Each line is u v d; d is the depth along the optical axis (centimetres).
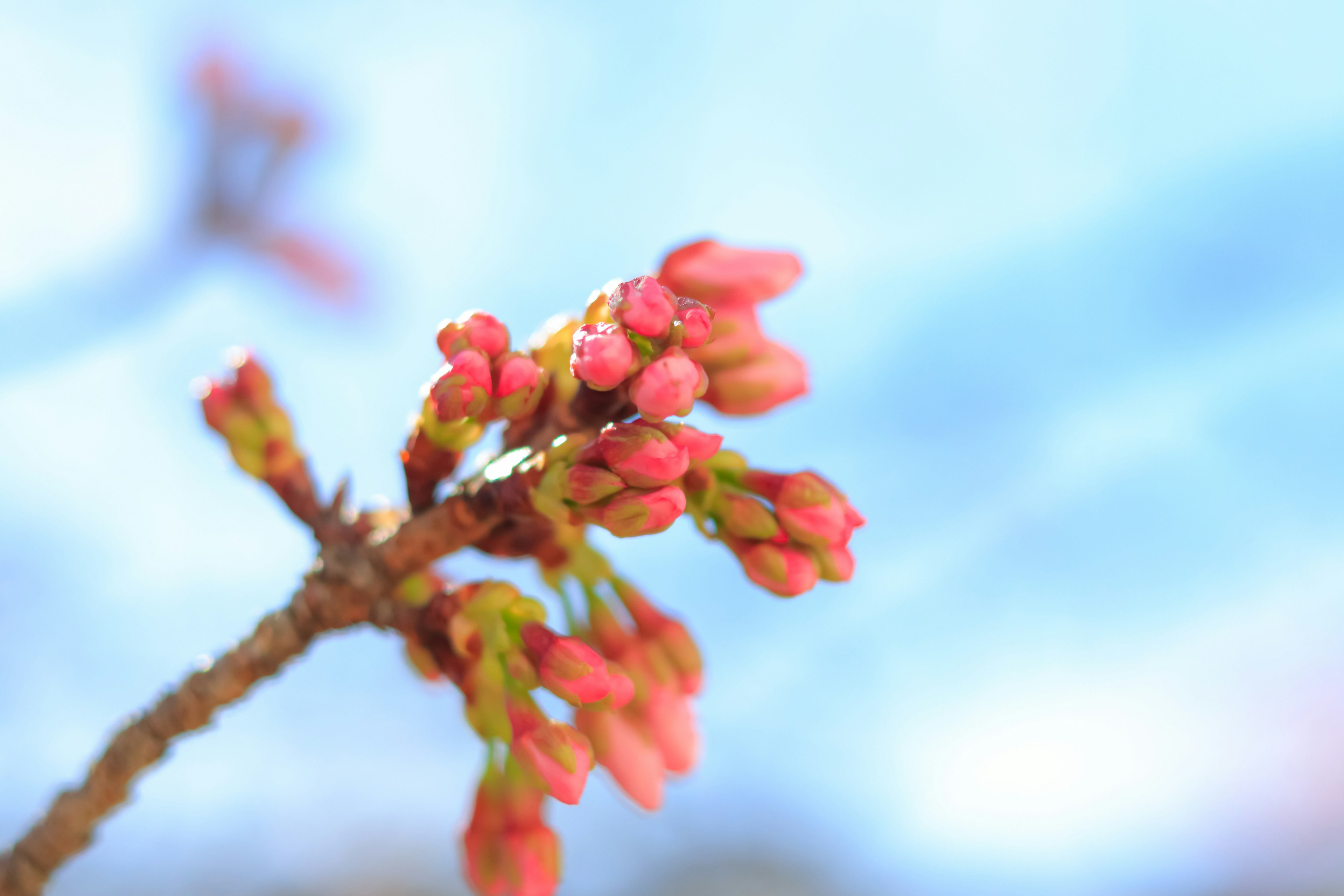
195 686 35
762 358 35
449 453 34
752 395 35
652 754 35
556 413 34
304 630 35
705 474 34
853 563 34
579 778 34
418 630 35
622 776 35
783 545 34
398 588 35
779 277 35
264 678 35
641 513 33
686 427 33
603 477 33
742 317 35
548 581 36
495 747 35
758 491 34
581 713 35
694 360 35
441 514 34
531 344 35
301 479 35
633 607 36
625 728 35
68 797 35
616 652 35
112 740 35
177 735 35
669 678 35
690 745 35
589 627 35
